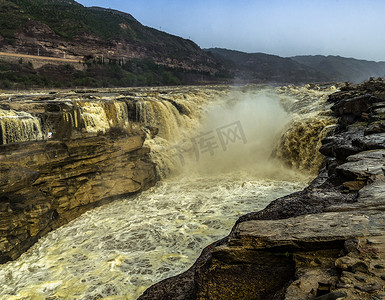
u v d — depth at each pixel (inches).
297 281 130.6
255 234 167.5
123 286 342.3
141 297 205.8
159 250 414.9
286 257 159.9
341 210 190.2
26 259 414.0
